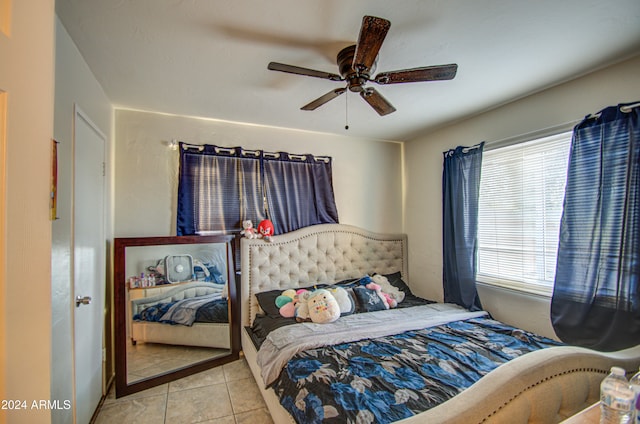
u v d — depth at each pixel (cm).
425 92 246
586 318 207
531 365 104
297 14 149
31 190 70
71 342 164
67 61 162
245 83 225
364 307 285
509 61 199
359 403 136
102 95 233
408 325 242
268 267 313
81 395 180
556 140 239
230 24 157
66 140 160
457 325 249
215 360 279
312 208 349
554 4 145
